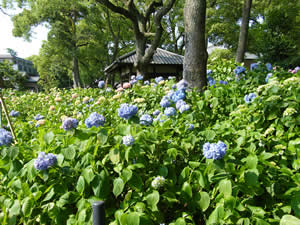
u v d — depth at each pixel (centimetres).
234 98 307
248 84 394
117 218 133
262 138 208
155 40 1135
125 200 146
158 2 1280
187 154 189
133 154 156
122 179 144
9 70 2116
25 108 559
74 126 168
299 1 1397
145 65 1241
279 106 238
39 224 142
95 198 140
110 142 167
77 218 135
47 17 2578
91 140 161
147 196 143
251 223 135
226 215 133
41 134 184
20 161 163
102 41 2927
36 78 5731
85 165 150
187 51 446
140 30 1321
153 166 173
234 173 153
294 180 162
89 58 3134
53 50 2939
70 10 2728
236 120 246
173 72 1586
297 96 240
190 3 433
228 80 493
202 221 159
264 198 163
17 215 145
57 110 417
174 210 163
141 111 339
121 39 3269
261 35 1357
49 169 148
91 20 2688
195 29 434
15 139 198
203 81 445
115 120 281
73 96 525
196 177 158
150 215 142
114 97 395
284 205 153
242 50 921
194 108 270
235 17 2520
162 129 209
